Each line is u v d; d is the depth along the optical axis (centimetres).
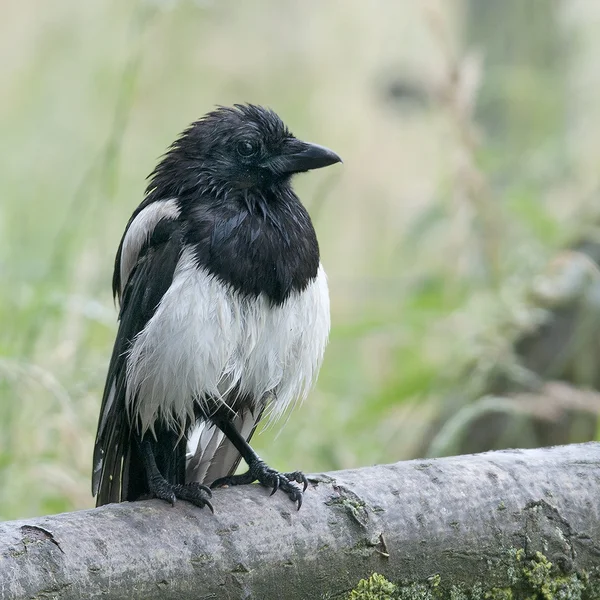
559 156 1470
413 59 1739
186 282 729
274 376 770
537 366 1148
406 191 1622
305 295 770
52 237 1529
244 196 770
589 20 1666
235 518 611
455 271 1246
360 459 1105
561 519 662
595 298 1120
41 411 940
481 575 650
